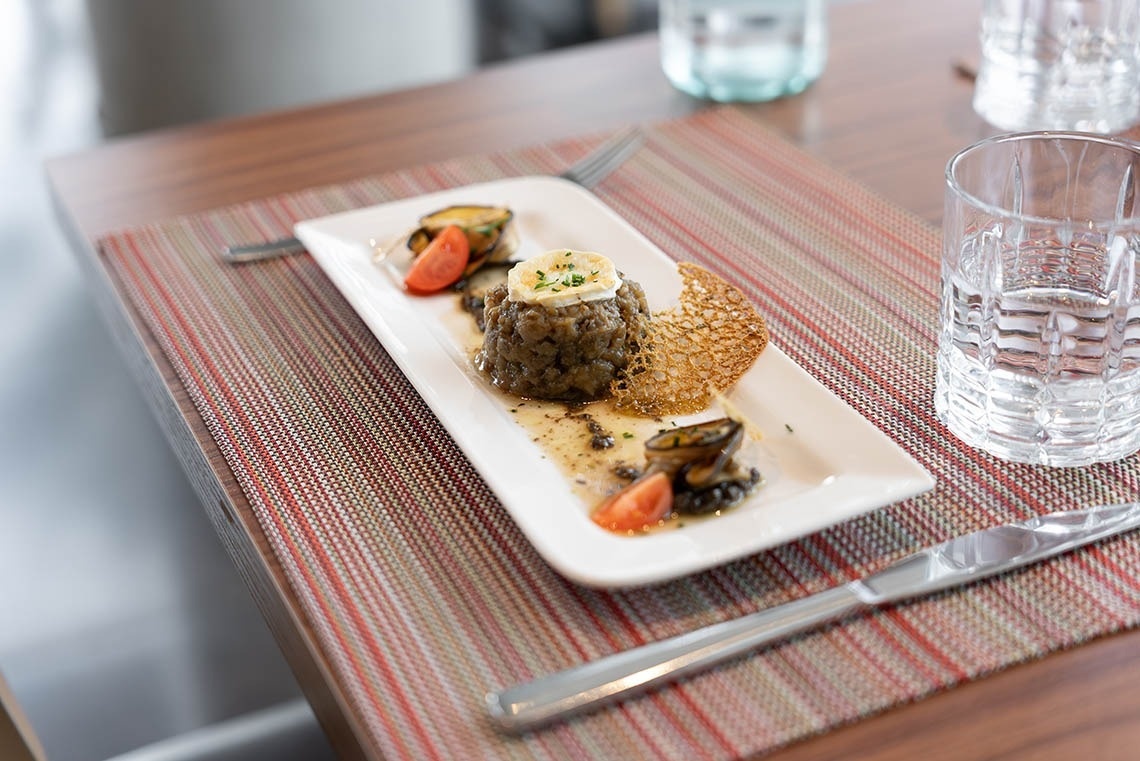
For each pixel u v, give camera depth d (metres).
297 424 0.83
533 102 1.33
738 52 1.31
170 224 1.11
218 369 0.89
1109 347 0.71
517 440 0.76
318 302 0.97
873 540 0.71
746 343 0.84
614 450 0.76
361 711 0.61
